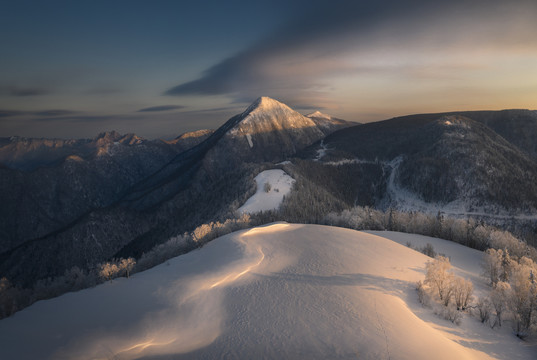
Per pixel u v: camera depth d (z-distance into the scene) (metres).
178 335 23.48
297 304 24.77
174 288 34.97
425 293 26.58
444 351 17.38
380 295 26.17
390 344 17.73
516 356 19.73
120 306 32.12
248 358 17.19
